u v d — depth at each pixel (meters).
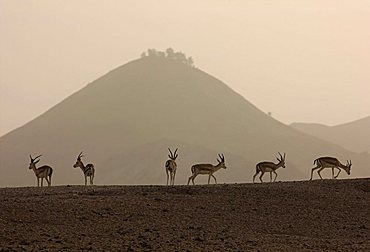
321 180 143.38
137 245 88.50
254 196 122.62
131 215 106.69
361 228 108.25
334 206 119.62
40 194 123.25
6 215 101.44
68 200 114.31
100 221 102.25
